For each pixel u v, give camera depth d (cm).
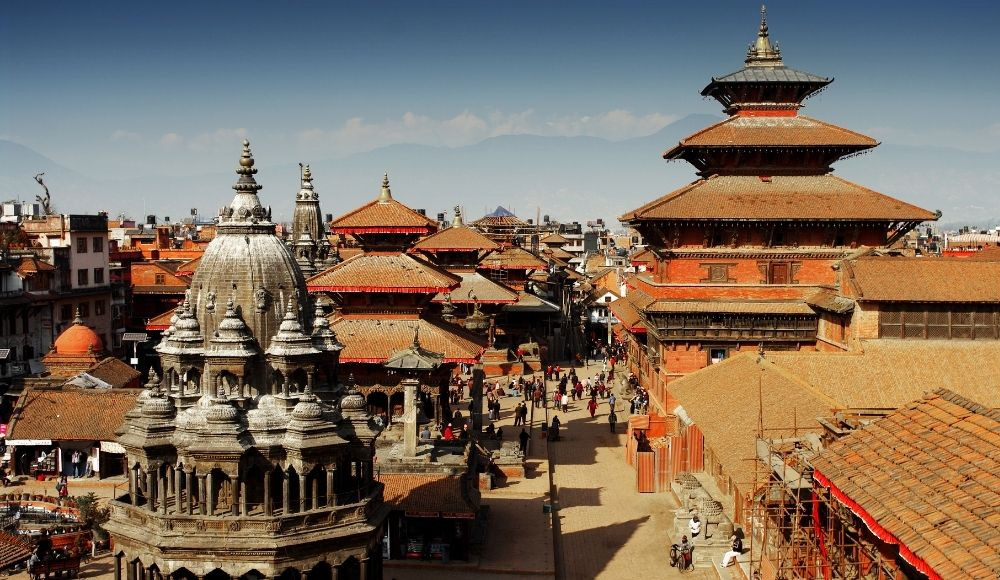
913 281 6262
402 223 6525
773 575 3553
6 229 13275
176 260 15138
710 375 5891
